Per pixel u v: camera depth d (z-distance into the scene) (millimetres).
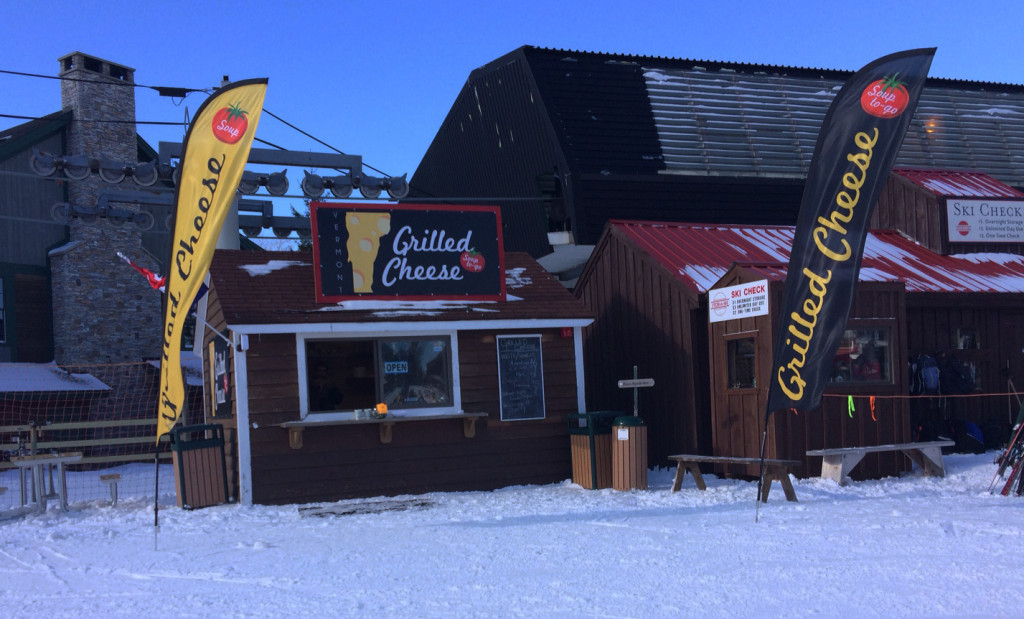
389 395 12445
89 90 22359
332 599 6258
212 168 8656
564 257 21453
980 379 15047
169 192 19906
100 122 22422
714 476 13234
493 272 13312
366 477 12094
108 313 21828
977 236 16438
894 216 17531
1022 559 6766
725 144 21891
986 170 24031
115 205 22688
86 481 15281
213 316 12992
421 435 12477
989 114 25469
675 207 20438
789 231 17125
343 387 12266
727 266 14641
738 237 16297
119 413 20125
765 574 6520
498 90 23016
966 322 15055
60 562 8094
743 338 12648
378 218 12711
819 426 12391
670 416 14320
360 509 10898
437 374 12750
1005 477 11844
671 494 11445
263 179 17656
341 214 12523
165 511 11180
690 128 21891
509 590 6316
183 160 8711
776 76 24250
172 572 7473
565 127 20641
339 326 12016
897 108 8586
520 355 13172
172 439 11602
